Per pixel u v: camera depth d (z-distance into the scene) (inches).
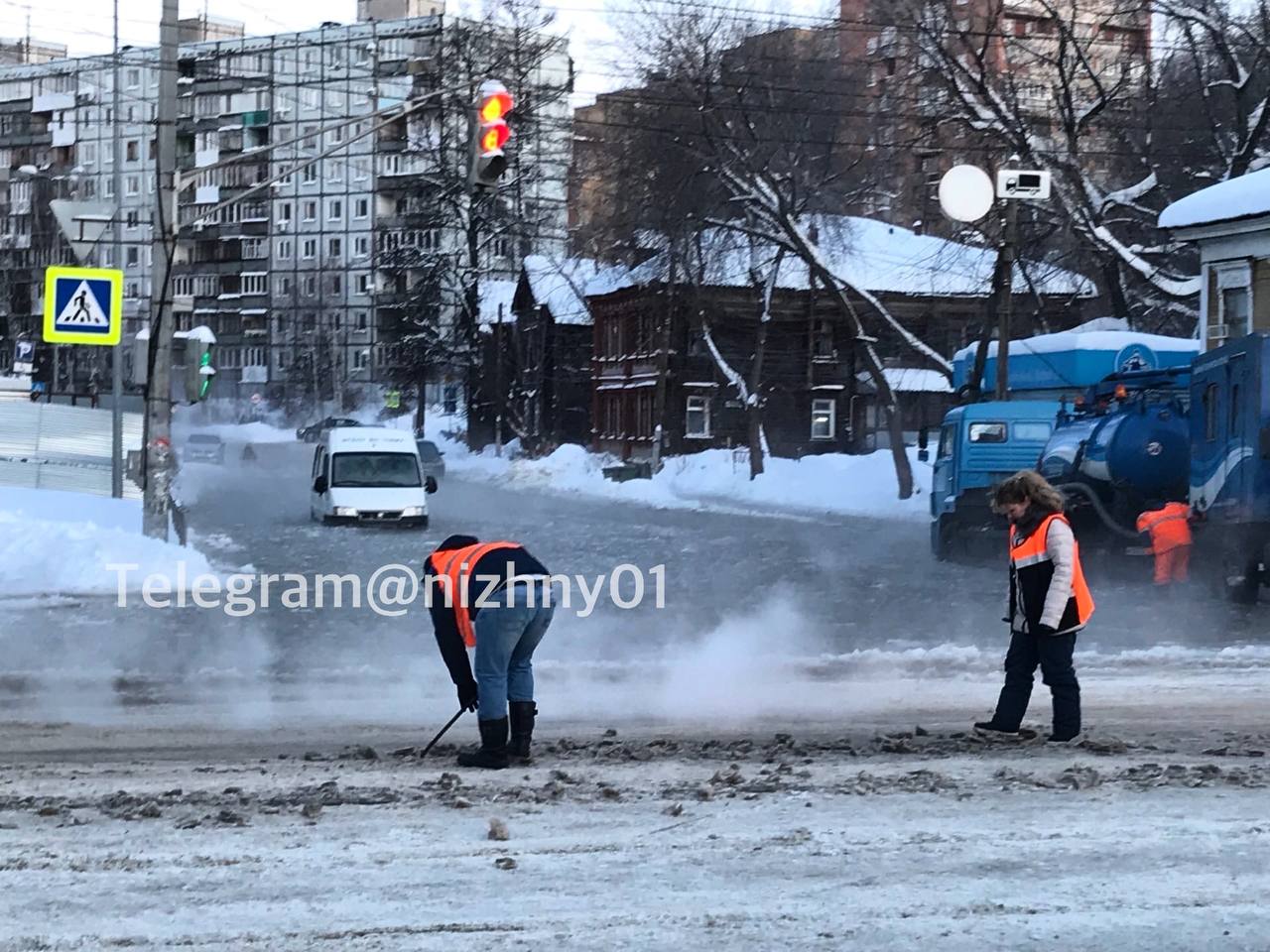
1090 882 236.2
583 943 207.3
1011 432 1107.3
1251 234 1160.2
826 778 323.3
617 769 342.6
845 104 1865.2
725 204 1953.7
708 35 1807.3
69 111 4756.4
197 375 967.0
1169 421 919.7
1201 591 811.4
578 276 2994.6
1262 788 310.3
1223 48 1514.5
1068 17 1790.1
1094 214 1594.5
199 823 279.6
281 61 4419.3
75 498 1179.3
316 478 1562.5
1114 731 409.7
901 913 220.2
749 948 205.0
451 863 249.9
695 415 2751.0
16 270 4665.4
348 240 4419.3
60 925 215.8
